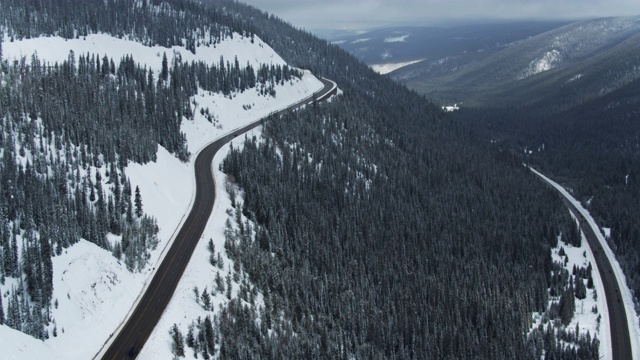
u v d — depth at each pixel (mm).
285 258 133500
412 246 156875
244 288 114625
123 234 114000
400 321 123188
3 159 111312
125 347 90062
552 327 131500
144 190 133625
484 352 119375
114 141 140500
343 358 110875
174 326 94875
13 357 74688
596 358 119812
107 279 101812
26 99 139750
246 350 97812
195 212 139250
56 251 98750
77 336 89125
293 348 104750
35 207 104000
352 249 148000
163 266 114312
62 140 131125
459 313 131000
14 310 83188
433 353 118250
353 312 122938
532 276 153750
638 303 146375
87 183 121938
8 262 91188
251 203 149750
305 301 120312
